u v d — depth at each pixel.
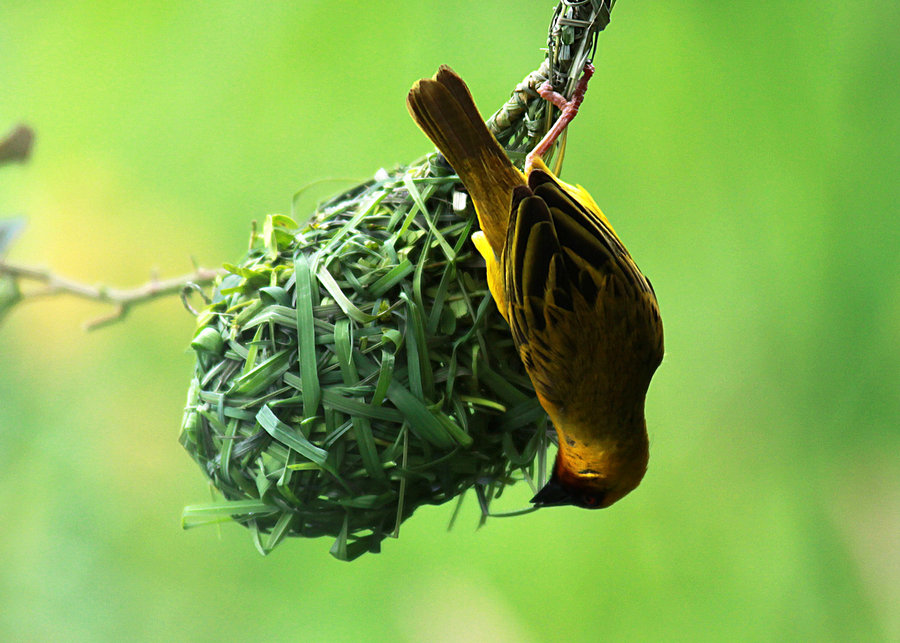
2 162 8.09
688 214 11.15
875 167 10.84
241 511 6.02
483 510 6.25
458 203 5.84
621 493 6.27
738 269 11.04
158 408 11.42
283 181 11.47
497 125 6.09
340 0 11.66
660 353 6.03
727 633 10.36
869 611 10.23
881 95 10.92
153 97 11.90
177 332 11.64
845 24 11.02
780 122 11.11
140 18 12.06
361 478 5.84
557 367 5.80
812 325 10.88
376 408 5.66
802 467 10.73
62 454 10.98
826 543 10.38
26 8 12.16
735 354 10.99
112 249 11.70
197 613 10.69
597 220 5.86
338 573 10.99
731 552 10.60
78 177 11.90
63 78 12.06
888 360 10.68
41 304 11.55
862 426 10.69
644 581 10.64
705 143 11.21
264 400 5.86
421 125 5.77
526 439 6.13
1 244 8.19
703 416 10.94
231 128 11.73
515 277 5.59
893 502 10.43
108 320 8.11
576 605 10.55
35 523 10.71
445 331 5.73
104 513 10.88
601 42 11.49
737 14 11.29
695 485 10.83
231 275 6.37
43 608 10.34
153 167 11.78
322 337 5.79
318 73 11.60
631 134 11.31
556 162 6.04
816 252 10.91
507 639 10.41
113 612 10.49
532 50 11.29
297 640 10.66
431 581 10.80
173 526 11.02
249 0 11.88
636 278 5.84
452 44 11.43
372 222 5.99
